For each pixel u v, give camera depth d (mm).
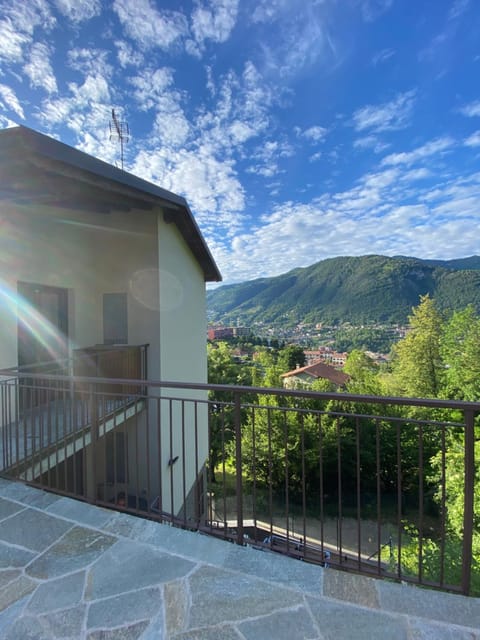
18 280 4867
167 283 6332
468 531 1620
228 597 1510
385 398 1744
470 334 13984
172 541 1942
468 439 1629
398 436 1844
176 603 1474
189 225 6691
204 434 8758
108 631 1331
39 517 2197
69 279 5766
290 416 12836
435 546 7672
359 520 1837
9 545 1896
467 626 1355
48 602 1479
